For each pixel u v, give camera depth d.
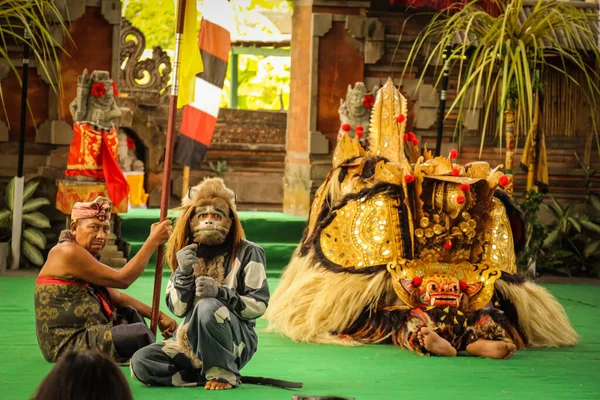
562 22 9.82
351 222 6.73
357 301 6.49
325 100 11.38
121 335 5.21
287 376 5.31
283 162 14.24
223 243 4.80
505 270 6.61
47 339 5.31
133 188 12.82
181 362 4.83
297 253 7.15
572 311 8.38
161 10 20.31
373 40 11.38
